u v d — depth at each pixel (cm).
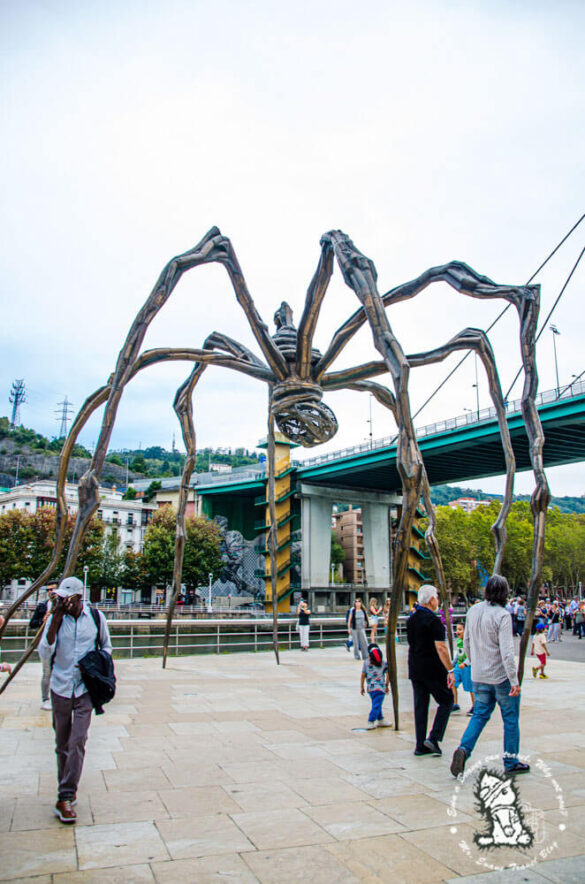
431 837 419
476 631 570
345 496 7006
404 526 691
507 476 870
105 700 468
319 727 766
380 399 1073
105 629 493
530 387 815
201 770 571
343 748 660
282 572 6425
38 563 5216
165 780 540
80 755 451
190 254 871
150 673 1276
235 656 1670
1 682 1100
